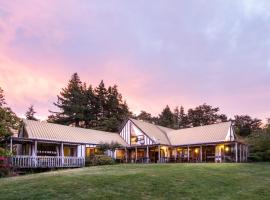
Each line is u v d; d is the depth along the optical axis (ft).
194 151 126.62
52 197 38.70
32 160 82.64
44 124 104.99
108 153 118.11
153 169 67.21
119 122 184.96
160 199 40.96
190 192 45.55
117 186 45.62
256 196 45.98
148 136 123.95
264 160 115.03
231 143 111.34
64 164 91.56
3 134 78.02
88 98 201.26
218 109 217.56
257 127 189.47
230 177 60.34
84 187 43.96
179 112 251.80
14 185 45.27
